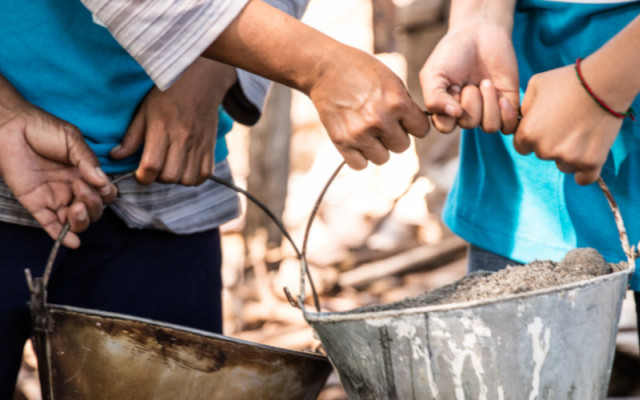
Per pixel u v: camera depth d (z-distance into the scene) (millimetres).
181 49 1150
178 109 1376
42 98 1331
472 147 1513
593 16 1305
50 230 1270
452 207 1556
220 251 1634
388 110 1130
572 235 1370
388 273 4160
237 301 3955
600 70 1127
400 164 5812
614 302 1077
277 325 3760
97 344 1212
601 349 1075
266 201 4445
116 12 1148
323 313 1185
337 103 1150
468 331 1002
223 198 1588
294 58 1142
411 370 1041
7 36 1299
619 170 1323
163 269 1504
